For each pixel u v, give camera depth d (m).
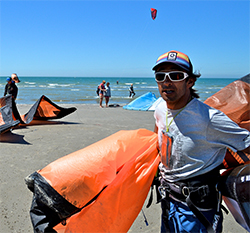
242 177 1.49
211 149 1.53
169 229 1.64
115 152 1.98
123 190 1.82
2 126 5.91
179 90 1.50
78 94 28.02
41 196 1.71
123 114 11.00
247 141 1.48
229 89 2.30
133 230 2.51
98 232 1.80
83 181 1.77
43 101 7.70
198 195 1.52
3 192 3.16
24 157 4.46
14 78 9.24
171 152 1.60
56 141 5.61
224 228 2.54
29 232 2.42
